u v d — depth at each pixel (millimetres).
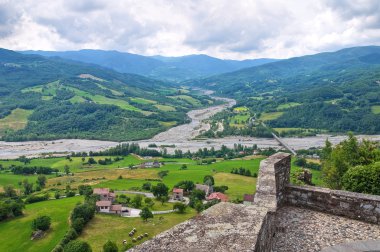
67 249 59469
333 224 11148
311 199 12344
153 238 6660
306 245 9828
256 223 7242
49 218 79375
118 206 91688
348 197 11617
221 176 133500
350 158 23234
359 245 9625
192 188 115188
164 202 105062
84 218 82625
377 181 14961
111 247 62219
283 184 12656
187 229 6984
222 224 7176
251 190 113250
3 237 76438
